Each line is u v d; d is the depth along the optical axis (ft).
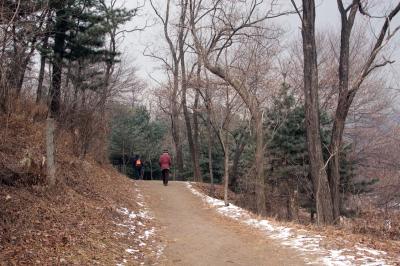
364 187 82.53
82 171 53.62
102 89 74.84
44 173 37.65
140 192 65.87
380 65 52.47
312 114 53.26
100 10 70.13
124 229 36.42
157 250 32.30
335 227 46.93
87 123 60.23
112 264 25.89
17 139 45.44
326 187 52.11
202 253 31.55
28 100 55.77
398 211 84.12
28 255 23.13
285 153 79.82
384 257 27.40
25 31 35.32
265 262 28.50
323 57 105.60
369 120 110.83
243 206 79.10
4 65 35.06
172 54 105.29
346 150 79.30
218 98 71.87
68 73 61.05
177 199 63.77
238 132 98.02
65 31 64.75
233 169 99.40
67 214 33.37
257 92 76.79
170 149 157.17
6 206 29.14
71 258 24.63
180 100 107.55
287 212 80.23
